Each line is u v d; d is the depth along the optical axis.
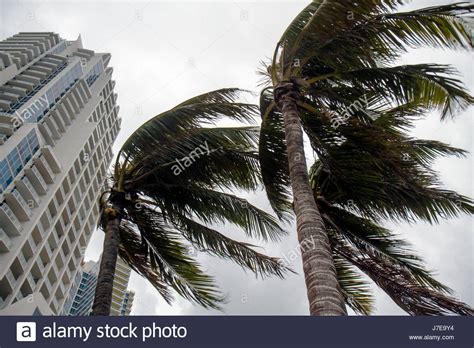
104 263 10.55
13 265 44.66
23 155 51.00
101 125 84.62
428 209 10.58
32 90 66.62
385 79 10.59
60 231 56.56
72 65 78.56
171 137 12.07
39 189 51.97
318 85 11.58
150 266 12.29
